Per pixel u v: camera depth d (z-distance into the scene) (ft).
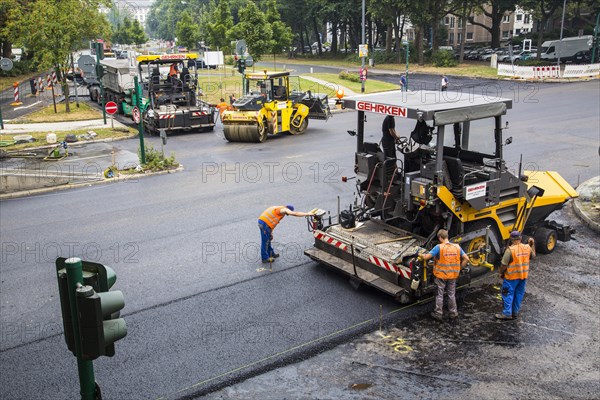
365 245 30.96
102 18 112.78
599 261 35.04
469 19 216.95
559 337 25.96
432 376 23.02
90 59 86.94
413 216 30.78
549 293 30.58
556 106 96.02
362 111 31.96
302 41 274.16
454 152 31.86
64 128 85.76
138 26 360.69
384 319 27.84
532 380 22.63
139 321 28.04
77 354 11.67
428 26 225.76
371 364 23.98
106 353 12.21
